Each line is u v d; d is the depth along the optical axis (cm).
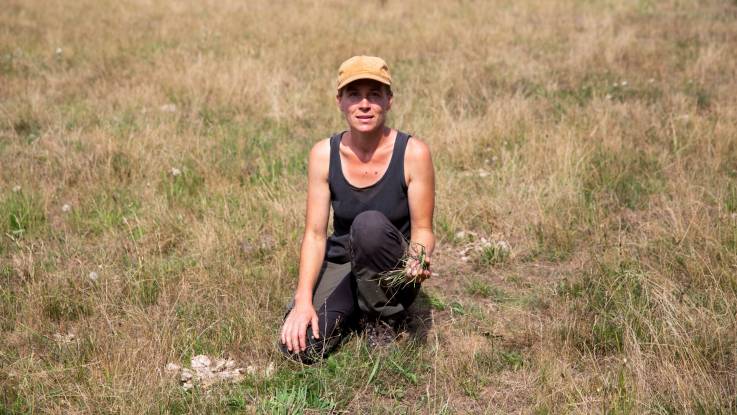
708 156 523
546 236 428
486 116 626
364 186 308
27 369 297
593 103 657
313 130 630
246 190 500
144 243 426
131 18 1128
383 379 302
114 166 529
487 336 336
